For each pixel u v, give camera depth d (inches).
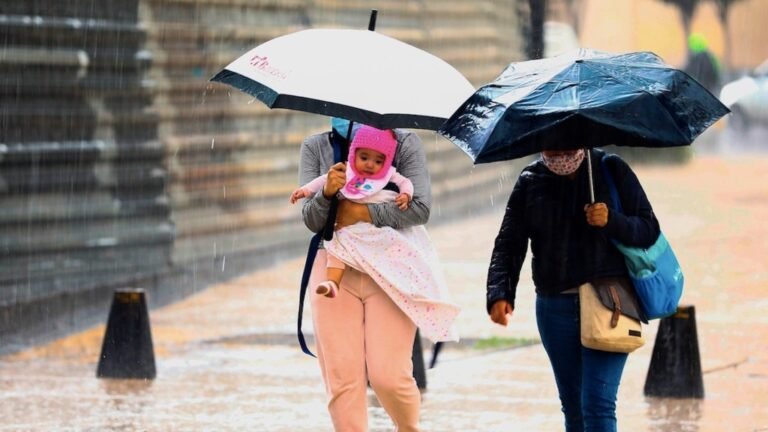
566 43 4089.6
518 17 3334.2
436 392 1115.3
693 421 1011.9
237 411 1039.0
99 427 983.0
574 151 700.7
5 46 1521.9
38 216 1552.7
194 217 1844.2
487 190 2923.2
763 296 1558.8
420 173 750.5
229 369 1202.0
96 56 1657.2
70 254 1604.3
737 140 4443.9
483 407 1061.8
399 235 739.4
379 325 740.7
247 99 1973.4
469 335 1359.5
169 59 1795.0
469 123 682.2
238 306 1539.1
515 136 657.0
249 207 1978.3
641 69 689.6
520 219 735.7
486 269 1811.0
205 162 1870.1
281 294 1626.5
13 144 1533.0
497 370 1203.2
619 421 1009.5
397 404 745.6
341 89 709.3
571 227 714.8
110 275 1663.4
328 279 731.4
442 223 2391.7
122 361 1160.8
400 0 2532.0
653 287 707.4
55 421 1000.2
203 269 1802.4
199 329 1396.4
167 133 1791.3
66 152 1600.6
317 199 733.9
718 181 3075.8
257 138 2000.5
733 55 7268.7
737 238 2028.8
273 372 1190.9
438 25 2731.3
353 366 741.9
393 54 738.8
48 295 1530.5
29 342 1326.3
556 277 716.7
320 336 747.4
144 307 1167.0
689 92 678.5
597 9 6456.7
